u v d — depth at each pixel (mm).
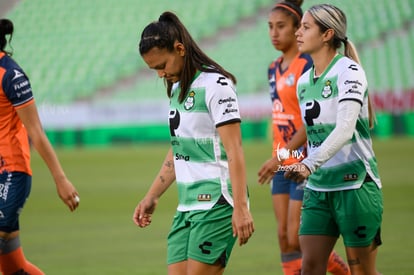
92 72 106500
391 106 91188
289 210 23438
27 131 18172
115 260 30516
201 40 107688
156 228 39594
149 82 104250
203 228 16266
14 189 18500
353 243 18266
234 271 27547
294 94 24125
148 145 93812
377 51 103000
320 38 18219
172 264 16859
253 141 93000
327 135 18281
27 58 109812
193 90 16188
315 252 18578
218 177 16328
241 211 15516
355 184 18062
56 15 113625
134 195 53250
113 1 114500
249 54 104688
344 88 17594
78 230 39531
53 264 29922
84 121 95875
